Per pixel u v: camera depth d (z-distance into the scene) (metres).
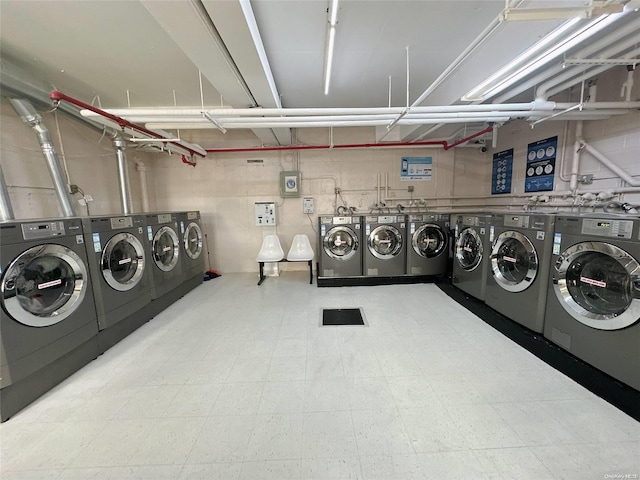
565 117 2.61
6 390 1.65
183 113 2.38
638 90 2.30
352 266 4.13
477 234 3.11
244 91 2.57
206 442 1.46
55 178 2.57
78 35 2.06
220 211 4.93
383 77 2.88
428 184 4.89
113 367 2.17
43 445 1.46
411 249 4.13
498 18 1.35
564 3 1.63
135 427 1.57
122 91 3.06
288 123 2.82
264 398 1.78
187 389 1.89
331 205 4.90
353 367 2.10
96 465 1.34
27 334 1.75
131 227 2.79
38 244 1.87
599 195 2.62
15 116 2.52
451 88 2.81
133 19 1.89
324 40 2.16
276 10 1.81
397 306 3.30
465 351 2.29
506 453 1.36
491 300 2.87
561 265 2.06
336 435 1.49
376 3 1.77
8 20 1.86
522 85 2.47
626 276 1.72
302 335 2.63
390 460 1.34
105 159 3.75
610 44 1.81
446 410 1.65
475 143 4.49
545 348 2.12
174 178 4.83
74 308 2.09
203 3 1.44
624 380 1.65
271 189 4.89
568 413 1.60
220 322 2.97
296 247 4.51
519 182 3.95
